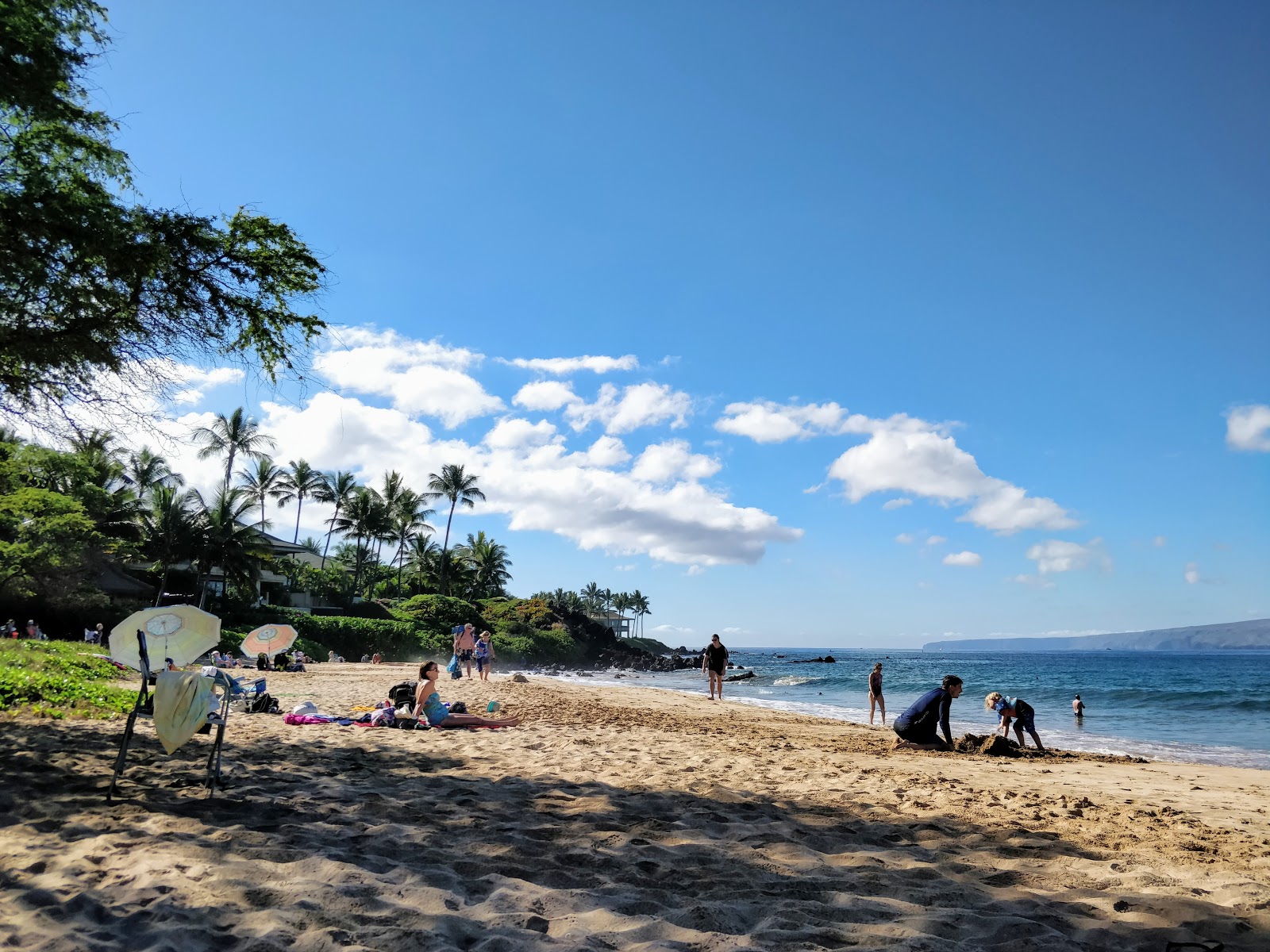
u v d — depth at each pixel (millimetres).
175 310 8328
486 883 3742
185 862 3652
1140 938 3270
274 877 3557
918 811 5973
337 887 3430
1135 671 88062
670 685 49656
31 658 14922
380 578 85562
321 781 6020
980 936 3262
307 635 50531
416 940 2914
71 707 9531
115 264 7414
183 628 5219
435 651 58344
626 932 3146
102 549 35656
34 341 7477
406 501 76812
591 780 6895
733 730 13539
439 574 77000
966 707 27828
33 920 2887
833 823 5406
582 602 163500
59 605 34500
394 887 3525
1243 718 26531
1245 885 4043
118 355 8148
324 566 73375
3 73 6949
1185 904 3625
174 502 45156
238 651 37500
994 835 5164
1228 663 133000
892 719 21781
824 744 11453
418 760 7508
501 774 7016
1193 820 5898
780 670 90125
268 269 8570
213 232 8203
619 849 4477
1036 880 4145
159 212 7926
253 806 4973
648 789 6480
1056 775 8969
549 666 78688
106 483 43719
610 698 21016
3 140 7348
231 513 46688
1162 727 22641
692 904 3586
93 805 4723
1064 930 3367
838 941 3148
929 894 3807
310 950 2789
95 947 2709
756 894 3752
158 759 6527
